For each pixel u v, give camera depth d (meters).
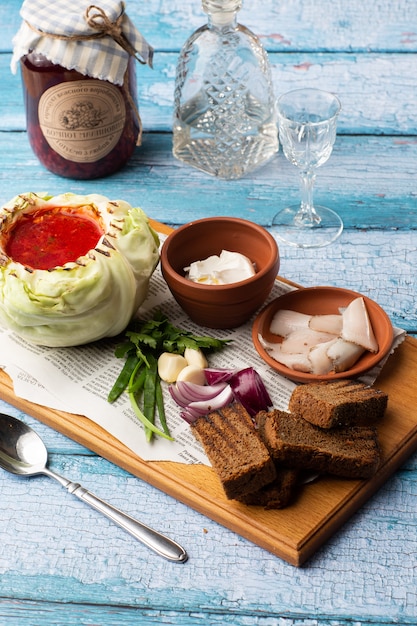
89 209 1.01
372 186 1.18
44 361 0.99
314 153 1.10
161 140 1.25
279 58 1.32
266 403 0.95
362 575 0.88
